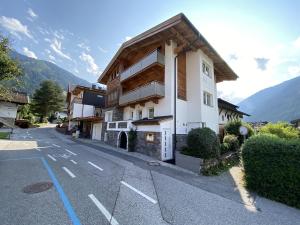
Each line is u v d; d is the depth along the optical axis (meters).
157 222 4.39
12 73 12.30
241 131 13.48
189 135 11.22
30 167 8.66
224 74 21.34
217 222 4.55
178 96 15.30
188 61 16.92
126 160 11.57
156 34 15.29
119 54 20.36
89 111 34.69
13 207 4.77
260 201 5.99
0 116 29.98
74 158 11.29
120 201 5.39
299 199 5.61
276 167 6.21
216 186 7.46
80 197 5.52
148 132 13.81
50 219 4.26
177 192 6.48
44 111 52.34
